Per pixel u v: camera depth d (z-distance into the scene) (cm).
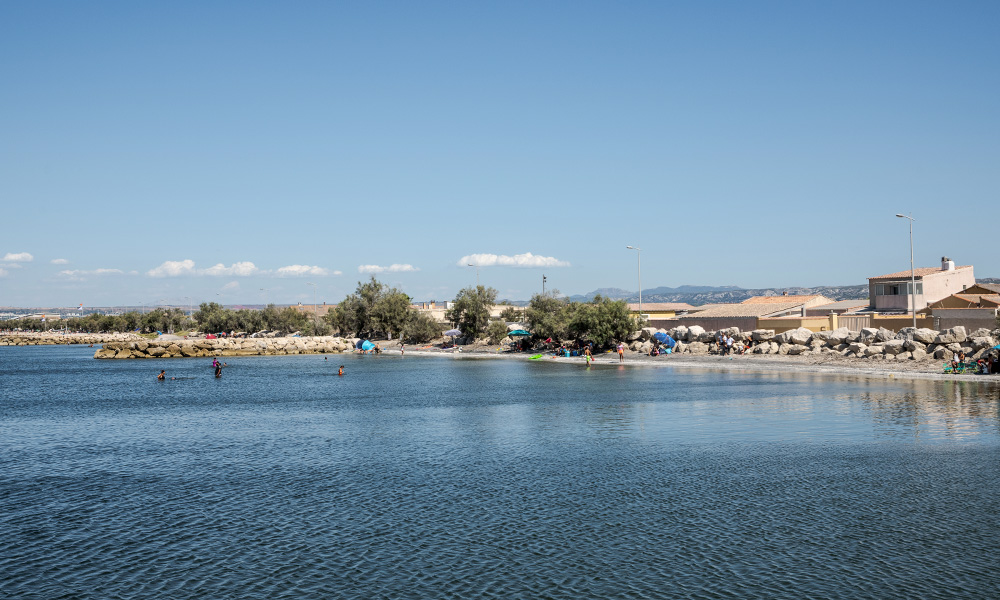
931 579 1552
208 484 2541
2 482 2622
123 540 1923
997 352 5306
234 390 6356
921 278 9062
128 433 3794
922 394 4491
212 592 1564
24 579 1659
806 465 2628
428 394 5541
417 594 1527
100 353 12962
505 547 1805
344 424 3962
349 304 15075
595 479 2491
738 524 1945
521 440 3312
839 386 5100
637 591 1519
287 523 2042
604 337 9150
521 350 10838
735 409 4134
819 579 1562
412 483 2489
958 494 2186
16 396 6006
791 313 9862
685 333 8725
